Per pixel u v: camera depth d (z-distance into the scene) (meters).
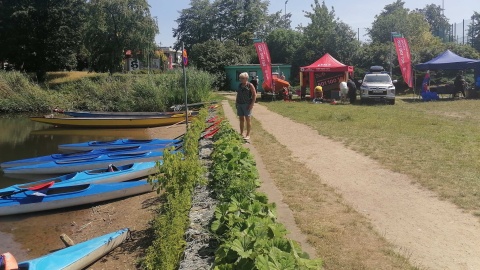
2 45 43.06
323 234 5.31
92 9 41.47
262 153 10.33
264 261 3.46
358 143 11.10
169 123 22.17
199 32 62.78
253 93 11.84
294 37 45.81
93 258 6.05
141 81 29.34
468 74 36.12
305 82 27.75
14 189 9.05
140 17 42.50
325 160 9.42
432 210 6.12
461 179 7.46
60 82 40.53
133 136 19.67
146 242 6.63
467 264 4.54
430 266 4.49
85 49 48.38
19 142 18.72
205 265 4.61
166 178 6.56
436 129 13.20
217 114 18.89
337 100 26.09
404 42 26.03
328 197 6.82
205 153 10.30
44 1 42.84
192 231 5.46
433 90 27.41
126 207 8.66
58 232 7.77
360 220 5.79
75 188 9.14
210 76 32.25
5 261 5.36
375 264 4.54
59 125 22.91
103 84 32.38
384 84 24.00
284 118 17.20
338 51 39.78
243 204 5.04
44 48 43.88
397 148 10.26
